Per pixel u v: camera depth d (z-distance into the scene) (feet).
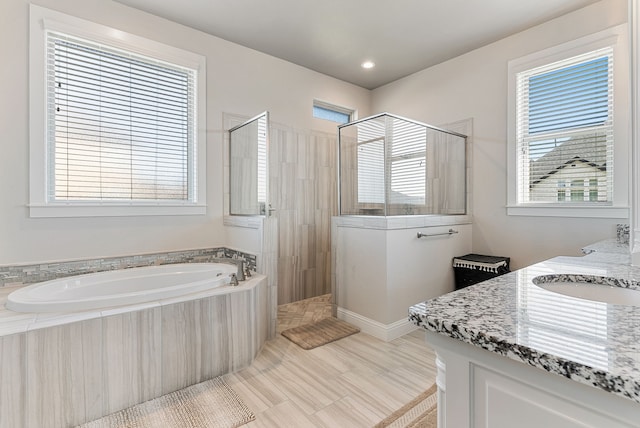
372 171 9.62
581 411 1.79
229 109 10.73
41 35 7.72
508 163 10.44
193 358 6.57
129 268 8.81
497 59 10.70
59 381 5.25
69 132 8.21
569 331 2.13
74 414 5.36
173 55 9.58
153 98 9.46
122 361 5.79
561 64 9.40
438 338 2.48
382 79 13.80
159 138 9.58
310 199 12.79
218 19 9.53
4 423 4.90
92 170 8.54
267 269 8.78
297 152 12.42
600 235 8.68
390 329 8.76
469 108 11.45
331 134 13.56
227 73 10.70
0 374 4.87
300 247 12.46
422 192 10.25
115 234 8.75
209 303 6.79
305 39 10.64
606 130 8.68
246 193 9.87
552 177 9.68
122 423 5.42
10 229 7.43
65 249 8.07
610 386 1.57
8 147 7.39
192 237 10.02
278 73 11.91
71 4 8.09
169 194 9.77
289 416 5.58
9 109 7.39
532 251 9.95
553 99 9.61
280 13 9.23
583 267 4.43
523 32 10.09
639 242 4.53
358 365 7.38
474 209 11.37
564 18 9.24
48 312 5.64
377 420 5.47
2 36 7.31
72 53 8.23
